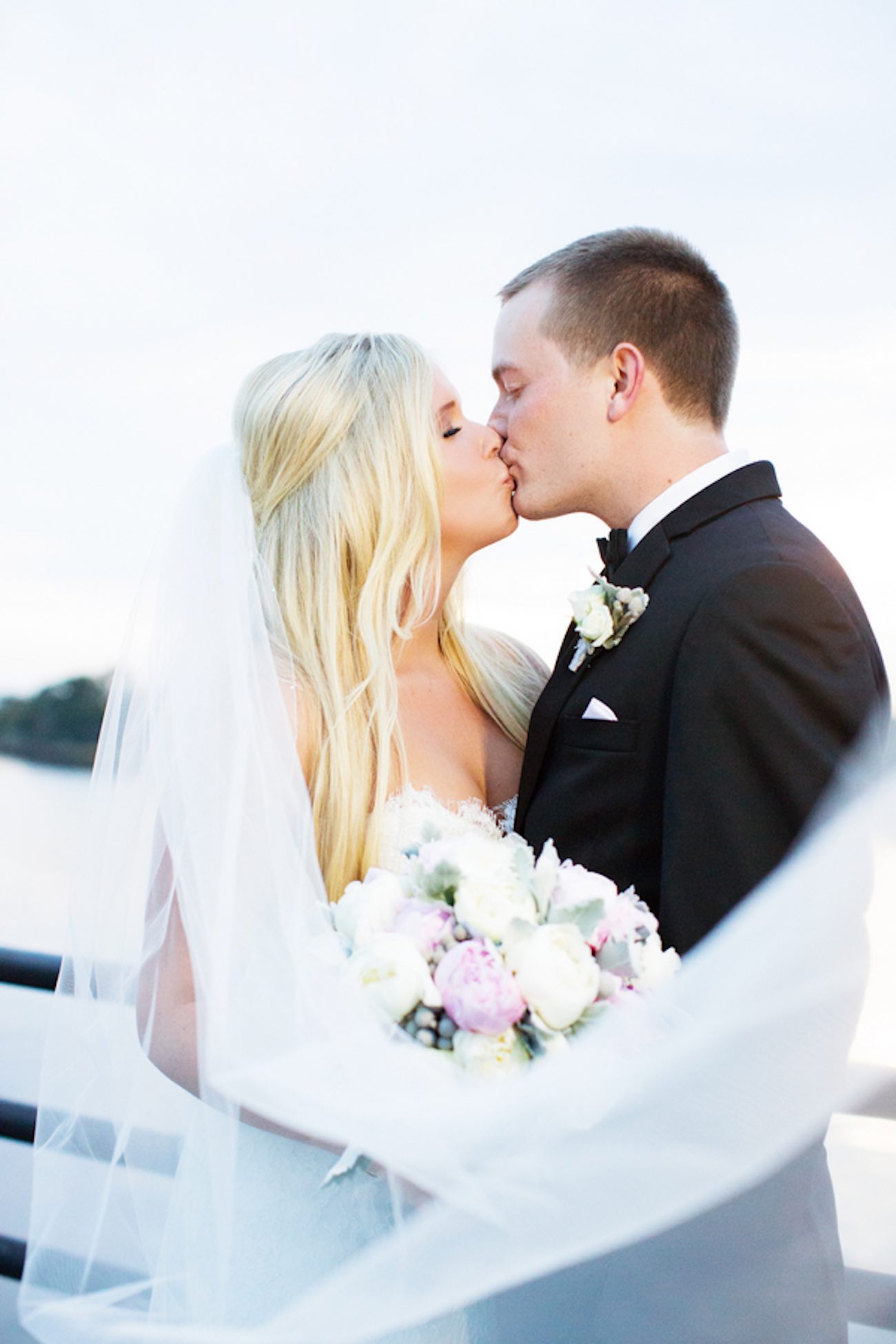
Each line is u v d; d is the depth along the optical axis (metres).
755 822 1.64
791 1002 1.47
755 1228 1.52
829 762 1.63
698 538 1.92
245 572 1.77
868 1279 1.67
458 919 1.42
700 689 1.72
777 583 1.74
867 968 1.53
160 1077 1.71
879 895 1.57
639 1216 1.37
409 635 2.03
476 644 2.39
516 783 2.25
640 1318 1.53
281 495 2.00
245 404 2.06
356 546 1.97
